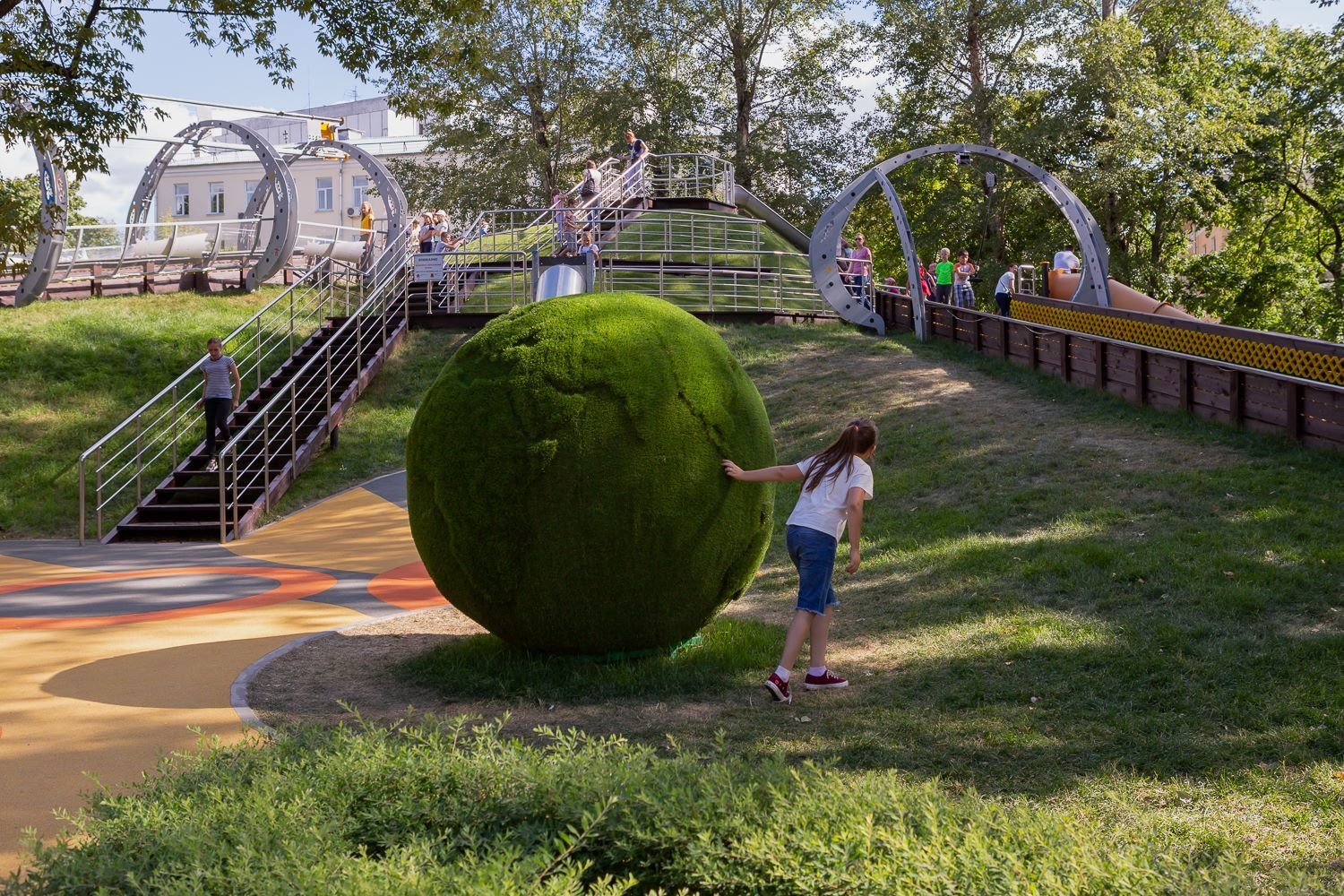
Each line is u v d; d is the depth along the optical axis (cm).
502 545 647
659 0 4253
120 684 694
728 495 666
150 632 864
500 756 398
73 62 1708
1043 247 3462
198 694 665
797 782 358
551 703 619
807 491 641
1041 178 2175
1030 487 1108
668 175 3697
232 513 1504
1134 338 1688
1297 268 3697
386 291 2377
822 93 4428
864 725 555
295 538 1399
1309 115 3412
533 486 643
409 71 2045
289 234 2431
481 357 688
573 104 4341
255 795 347
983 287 3494
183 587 1080
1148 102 3384
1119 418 1335
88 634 855
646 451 646
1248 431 1184
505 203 4209
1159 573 780
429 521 674
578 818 341
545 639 668
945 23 3731
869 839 311
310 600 998
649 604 657
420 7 1986
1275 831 409
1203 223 3741
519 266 2616
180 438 1767
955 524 1029
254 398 1870
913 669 654
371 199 5831
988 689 599
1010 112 3656
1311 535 826
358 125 6538
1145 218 3644
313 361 1862
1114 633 671
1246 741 501
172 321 2153
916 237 3806
